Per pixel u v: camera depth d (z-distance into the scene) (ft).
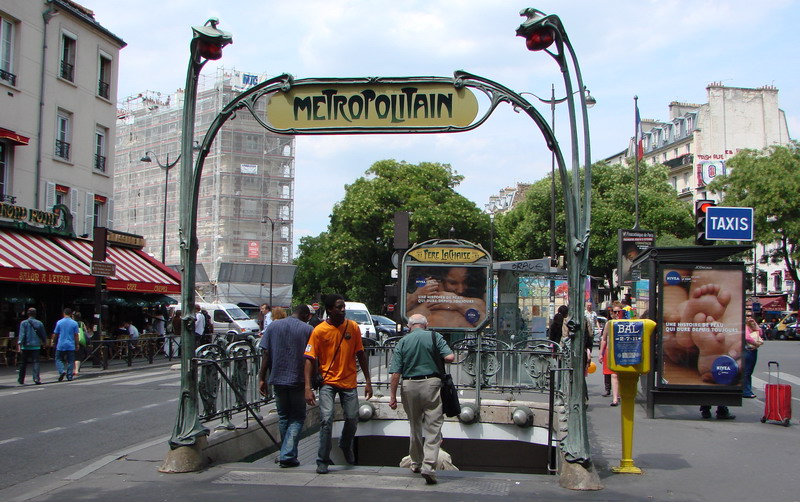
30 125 86.28
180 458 25.31
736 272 39.24
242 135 226.79
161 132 237.25
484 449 42.14
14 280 70.90
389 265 175.22
